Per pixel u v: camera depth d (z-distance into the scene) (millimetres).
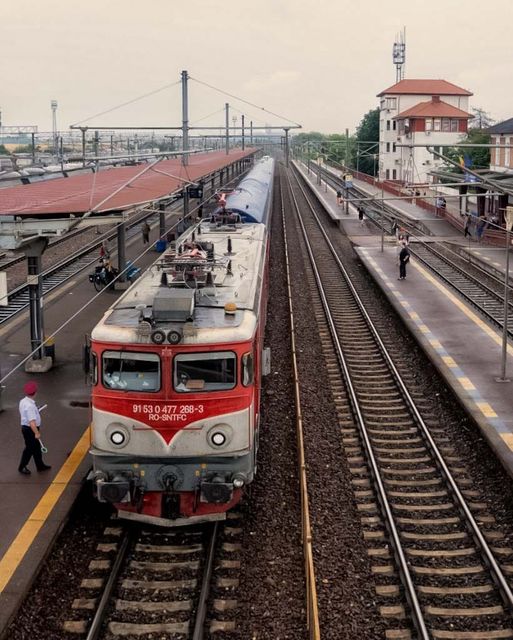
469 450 14797
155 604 9664
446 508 12430
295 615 9453
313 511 12094
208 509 11453
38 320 18062
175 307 11297
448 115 77688
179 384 11023
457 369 18797
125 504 11398
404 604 9727
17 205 17062
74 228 16891
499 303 26875
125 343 11031
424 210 57531
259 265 16219
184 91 39344
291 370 19594
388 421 16469
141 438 11094
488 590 9992
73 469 12938
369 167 102750
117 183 27109
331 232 48188
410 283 30547
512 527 11773
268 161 74500
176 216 51812
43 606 9562
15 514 11344
